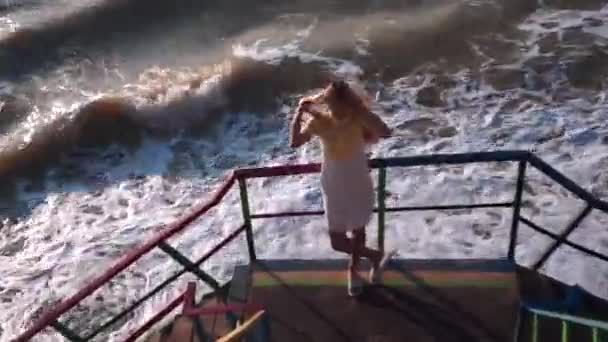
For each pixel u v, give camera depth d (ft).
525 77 47.93
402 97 47.52
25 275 36.37
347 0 60.39
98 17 61.36
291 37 56.44
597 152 39.83
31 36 59.11
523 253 32.89
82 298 17.48
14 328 33.47
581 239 33.53
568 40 51.37
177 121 48.16
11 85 53.57
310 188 39.04
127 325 32.60
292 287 20.15
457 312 19.06
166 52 56.70
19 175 44.57
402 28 55.42
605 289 30.60
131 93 50.93
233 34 57.77
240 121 47.91
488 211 35.83
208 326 19.58
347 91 16.40
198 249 35.81
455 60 51.24
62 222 40.04
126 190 42.22
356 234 18.49
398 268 20.45
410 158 18.65
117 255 37.04
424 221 35.42
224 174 42.63
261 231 36.09
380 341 18.51
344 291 19.89
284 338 18.78
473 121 44.01
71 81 53.93
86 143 46.78
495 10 55.83
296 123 17.11
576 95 45.57
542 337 18.35
